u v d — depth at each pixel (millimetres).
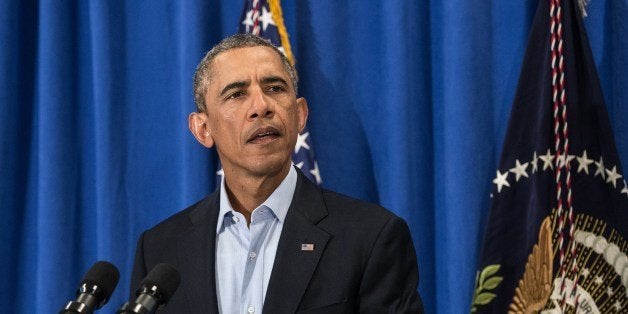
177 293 6395
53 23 9219
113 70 9273
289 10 9164
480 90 8617
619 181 8148
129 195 9258
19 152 9422
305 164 8602
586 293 8086
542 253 8164
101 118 9172
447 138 8633
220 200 6762
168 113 9336
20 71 9445
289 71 6785
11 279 9375
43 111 9164
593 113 8250
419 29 8977
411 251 6406
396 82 8750
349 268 6148
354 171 9008
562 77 8227
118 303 9109
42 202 9141
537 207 8203
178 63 9281
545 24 8422
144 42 9398
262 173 6422
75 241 9336
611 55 8688
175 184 9258
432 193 8938
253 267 6434
